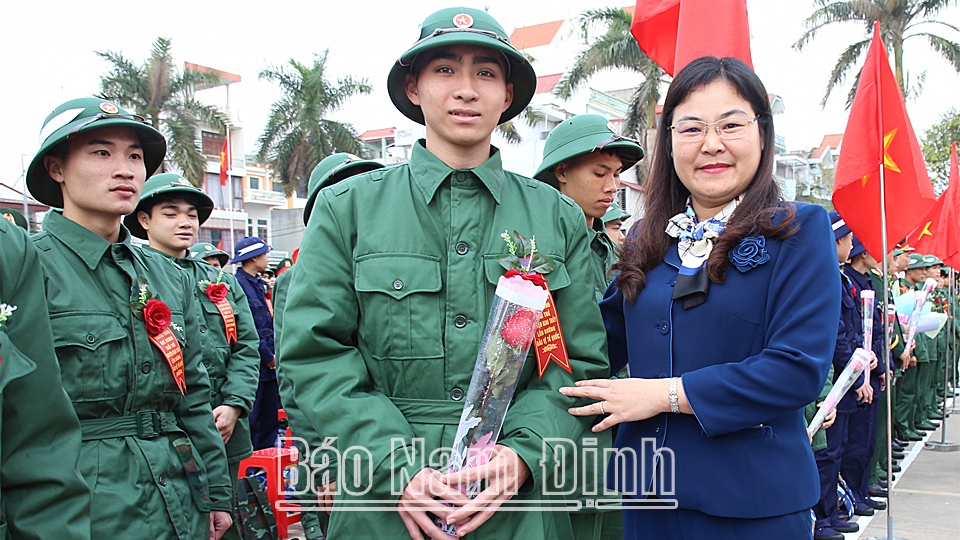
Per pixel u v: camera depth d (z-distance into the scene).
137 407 2.34
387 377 1.85
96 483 2.16
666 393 1.77
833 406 3.15
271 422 5.89
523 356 1.77
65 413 1.78
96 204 2.35
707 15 2.45
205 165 22.84
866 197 4.05
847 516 4.69
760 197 1.84
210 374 3.88
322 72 25.23
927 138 21.73
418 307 1.82
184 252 4.43
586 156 3.24
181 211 4.20
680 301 1.88
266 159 25.91
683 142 1.88
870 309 3.57
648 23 3.19
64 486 1.70
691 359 1.84
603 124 3.25
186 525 2.36
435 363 1.81
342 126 25.61
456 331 1.84
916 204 3.95
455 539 1.68
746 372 1.69
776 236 1.77
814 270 1.74
